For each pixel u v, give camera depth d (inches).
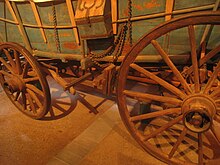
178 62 76.6
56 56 107.1
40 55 115.1
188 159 89.7
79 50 97.7
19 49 103.8
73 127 117.5
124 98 81.8
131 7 73.5
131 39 79.7
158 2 68.7
